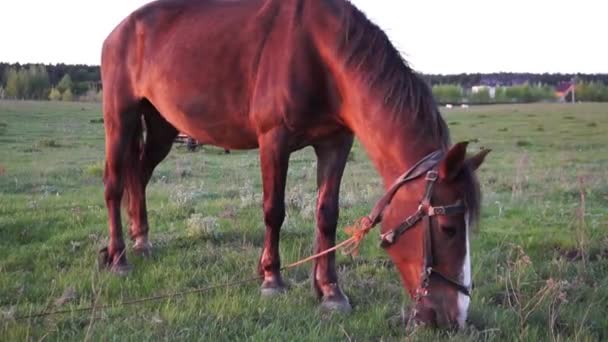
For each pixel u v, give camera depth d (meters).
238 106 4.67
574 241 6.12
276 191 4.49
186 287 4.78
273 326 3.84
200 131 5.10
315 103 4.26
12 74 80.25
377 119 3.77
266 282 4.64
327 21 4.12
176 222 7.29
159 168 15.02
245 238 6.32
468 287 3.29
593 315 4.11
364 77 3.86
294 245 5.99
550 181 11.94
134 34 5.53
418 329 3.46
